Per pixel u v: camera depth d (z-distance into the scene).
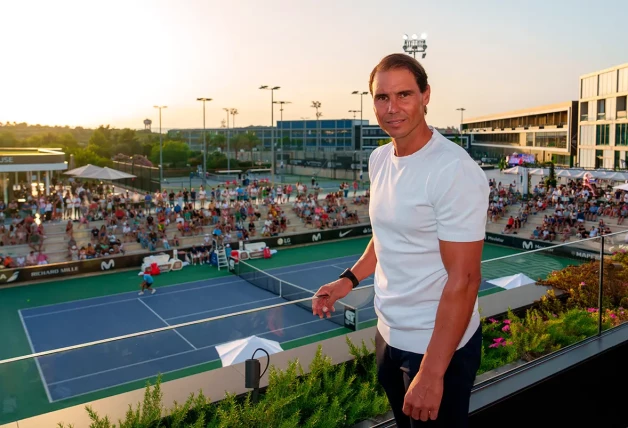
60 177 61.44
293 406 3.81
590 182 44.53
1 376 3.75
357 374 4.46
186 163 110.00
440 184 1.89
